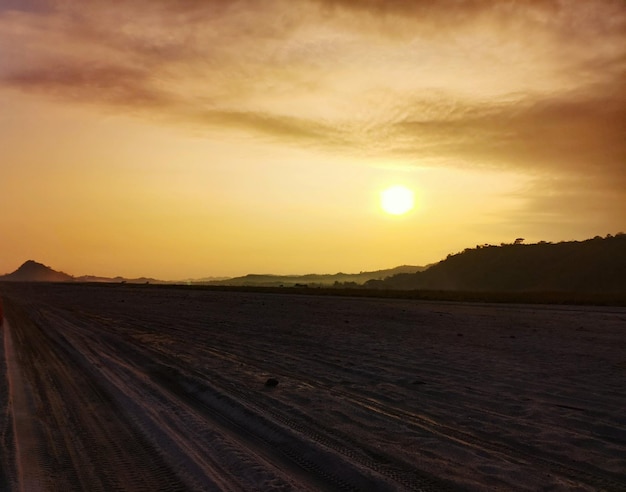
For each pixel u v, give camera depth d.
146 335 26.34
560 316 36.28
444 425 10.31
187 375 15.55
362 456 8.55
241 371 16.23
